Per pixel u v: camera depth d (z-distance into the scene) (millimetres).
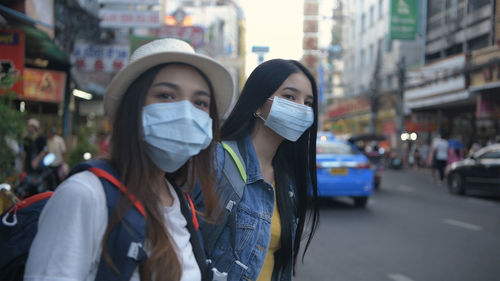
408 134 22438
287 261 1648
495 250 5023
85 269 905
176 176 1311
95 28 11844
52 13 8180
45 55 8781
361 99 28438
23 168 5777
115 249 921
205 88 1130
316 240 5516
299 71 1726
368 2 30469
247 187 1599
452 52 20703
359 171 7926
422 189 11727
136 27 12031
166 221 1062
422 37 22969
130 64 1026
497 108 14680
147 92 1060
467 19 19031
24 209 1090
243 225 1525
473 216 7363
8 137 4410
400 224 6609
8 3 6184
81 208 902
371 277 4027
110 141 1058
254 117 1760
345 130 33000
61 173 7129
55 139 7402
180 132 1028
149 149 1057
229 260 1462
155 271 984
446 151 13453
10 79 4395
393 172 18703
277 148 1829
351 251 4988
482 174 9664
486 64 14531
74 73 10594
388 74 24469
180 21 18078
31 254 889
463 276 4047
